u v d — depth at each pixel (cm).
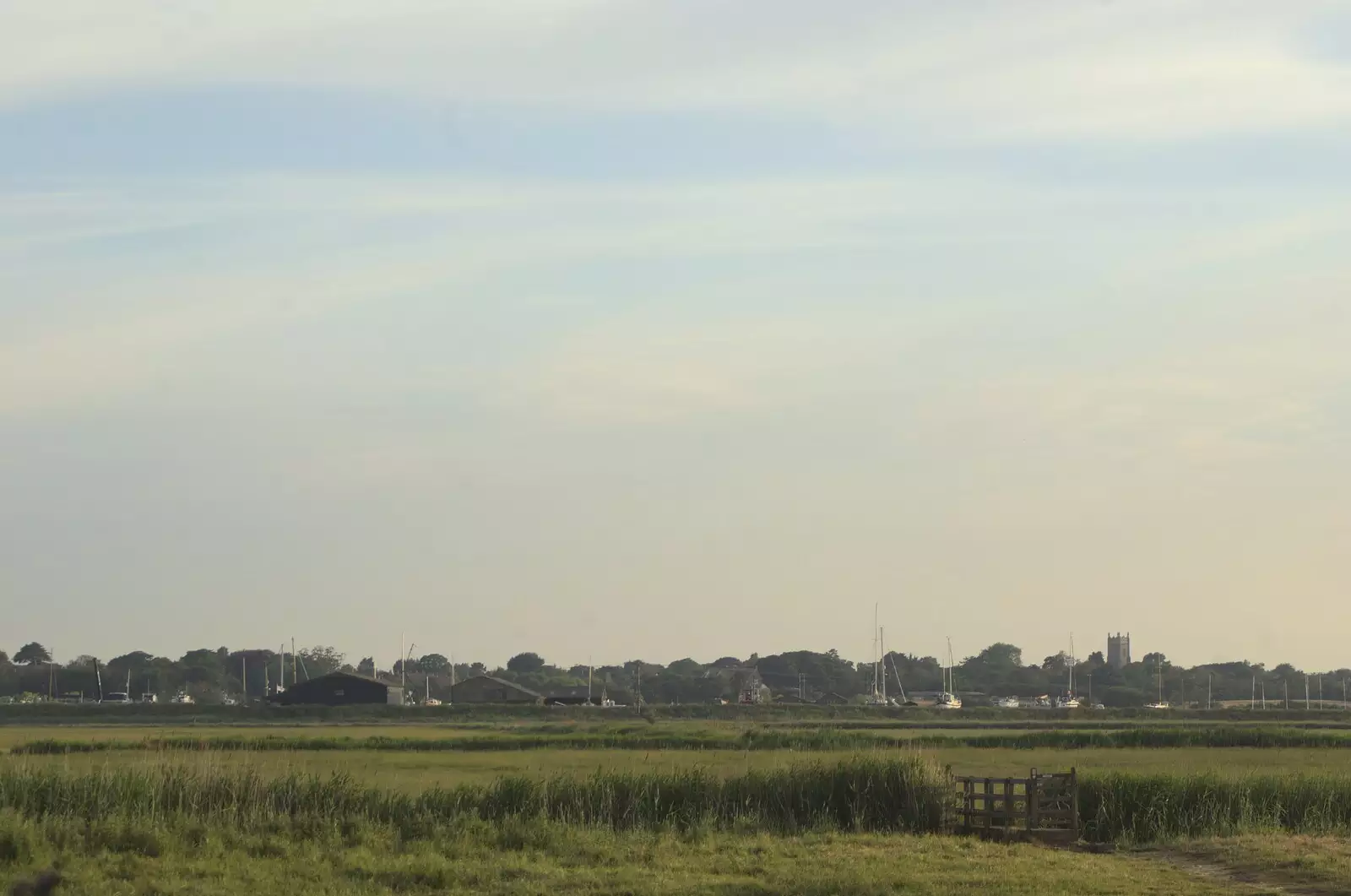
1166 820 5169
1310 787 5422
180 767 4912
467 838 4500
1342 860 4156
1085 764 7956
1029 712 19425
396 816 4806
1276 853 4309
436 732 12700
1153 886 3719
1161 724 16562
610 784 5150
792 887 3603
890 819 5122
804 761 5600
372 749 9644
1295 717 19025
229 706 18350
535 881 3756
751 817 5028
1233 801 5294
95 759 5800
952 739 11050
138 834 4197
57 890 3491
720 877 3800
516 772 6600
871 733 11600
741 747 10062
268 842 4300
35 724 15938
